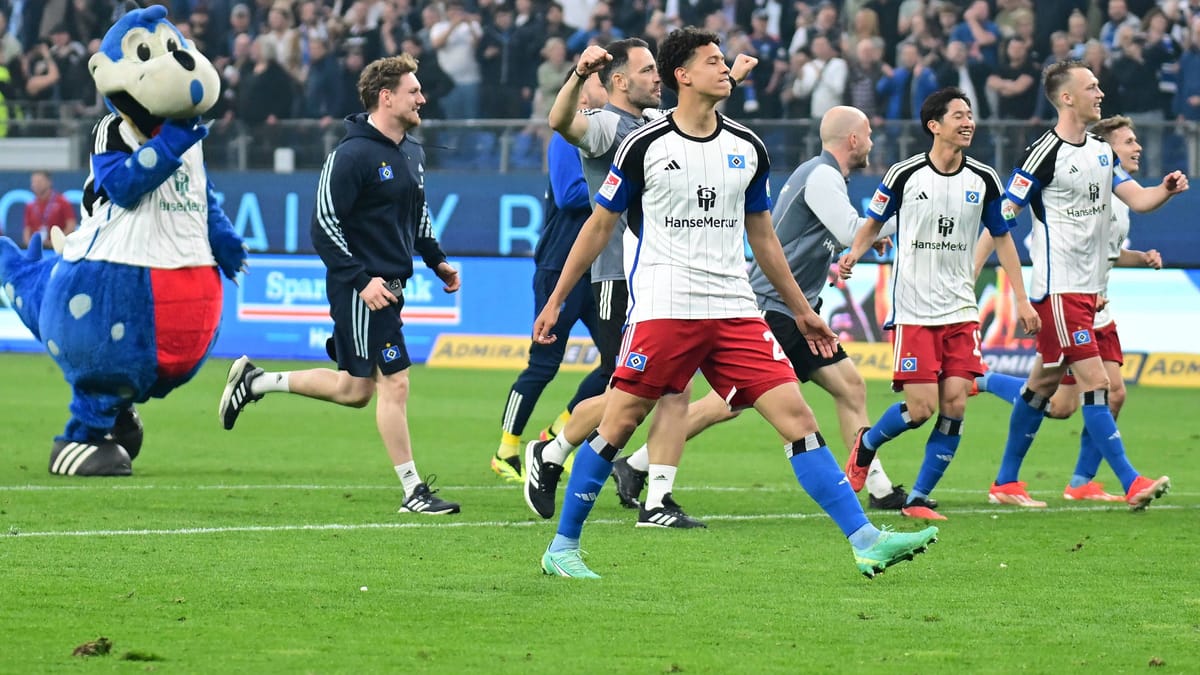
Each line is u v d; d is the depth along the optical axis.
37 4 89.06
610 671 16.75
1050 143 32.06
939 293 30.28
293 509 29.97
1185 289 63.91
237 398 32.44
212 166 78.12
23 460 38.28
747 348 21.38
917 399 30.22
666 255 21.39
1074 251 32.16
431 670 16.70
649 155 21.27
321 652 17.52
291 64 83.19
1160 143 67.12
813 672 16.84
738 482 35.94
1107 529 28.42
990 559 24.67
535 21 80.94
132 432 36.91
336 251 29.38
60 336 34.62
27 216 78.19
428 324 72.38
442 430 47.38
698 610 20.17
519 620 19.42
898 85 74.94
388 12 83.12
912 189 30.22
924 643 18.36
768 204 22.09
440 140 75.44
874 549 20.67
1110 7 74.56
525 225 73.38
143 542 25.30
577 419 27.48
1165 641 18.59
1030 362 64.06
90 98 87.62
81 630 18.52
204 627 18.80
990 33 75.19
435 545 25.42
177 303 34.81
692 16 80.69
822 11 77.06
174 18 86.81
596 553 24.84
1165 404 56.56
